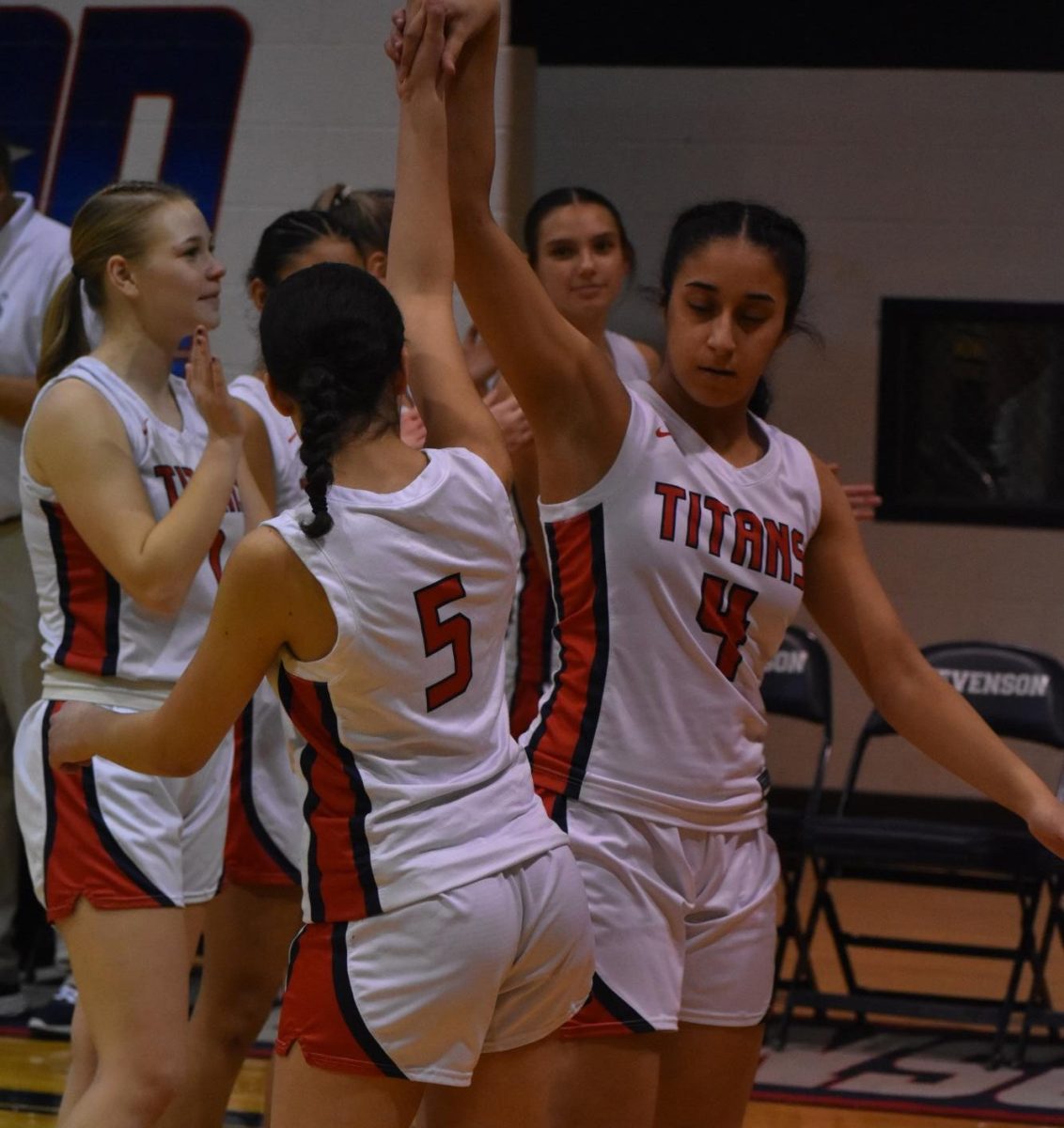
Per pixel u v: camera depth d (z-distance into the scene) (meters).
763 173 33.50
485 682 7.74
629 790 8.53
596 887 8.44
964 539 33.06
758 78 33.34
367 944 7.38
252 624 7.25
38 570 10.69
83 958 9.95
